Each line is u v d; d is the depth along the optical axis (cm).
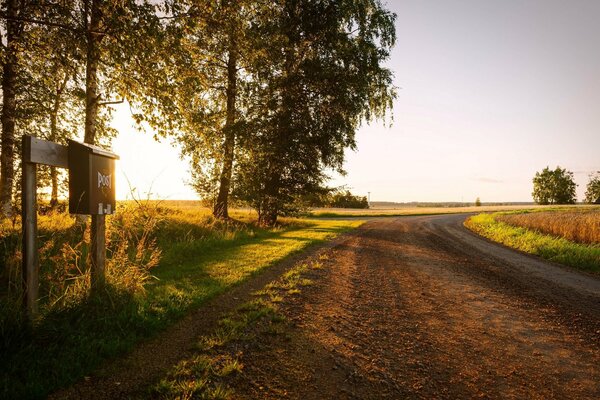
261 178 1981
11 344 328
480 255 1270
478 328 507
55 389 283
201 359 343
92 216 461
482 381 349
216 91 1909
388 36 1923
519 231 2017
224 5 845
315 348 399
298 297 600
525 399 318
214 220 1395
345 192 2208
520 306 629
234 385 308
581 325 535
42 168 1327
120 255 523
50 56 829
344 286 710
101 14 652
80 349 339
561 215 2633
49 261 600
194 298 533
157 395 283
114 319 413
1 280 523
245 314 482
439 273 898
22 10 733
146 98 810
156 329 412
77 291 439
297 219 2772
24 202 361
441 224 3206
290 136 1869
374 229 2267
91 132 941
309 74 1836
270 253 1012
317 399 297
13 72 958
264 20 1638
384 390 320
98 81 917
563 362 402
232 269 767
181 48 778
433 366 377
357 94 1969
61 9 691
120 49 686
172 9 702
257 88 1848
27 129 1287
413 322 520
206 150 1677
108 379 304
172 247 907
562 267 1066
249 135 1805
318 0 1827
